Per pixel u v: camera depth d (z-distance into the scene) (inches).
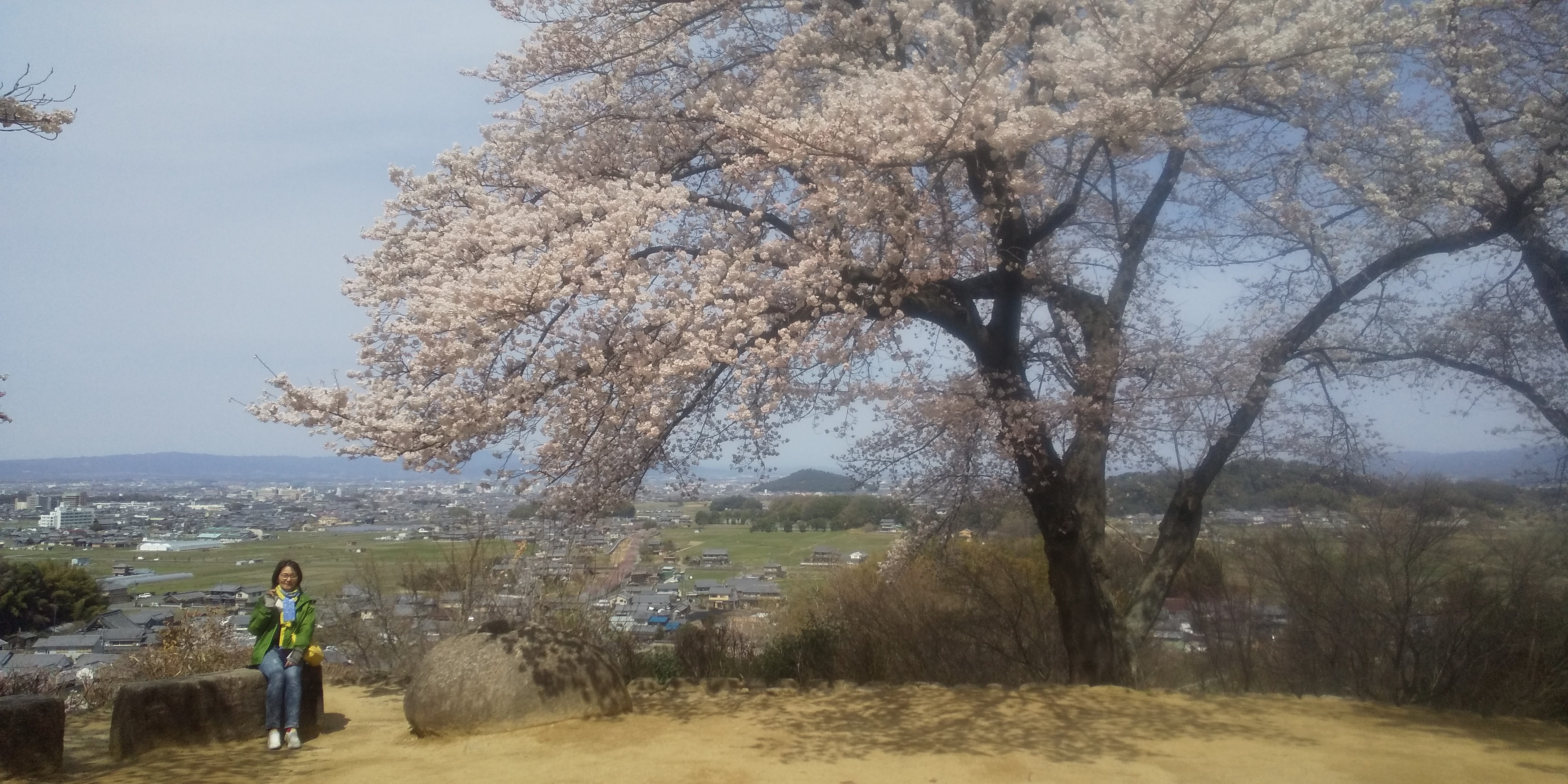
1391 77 319.3
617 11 336.2
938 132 269.3
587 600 414.9
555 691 270.5
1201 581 401.4
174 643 372.5
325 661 427.5
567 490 336.8
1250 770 216.4
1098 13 302.8
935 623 390.0
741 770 215.8
